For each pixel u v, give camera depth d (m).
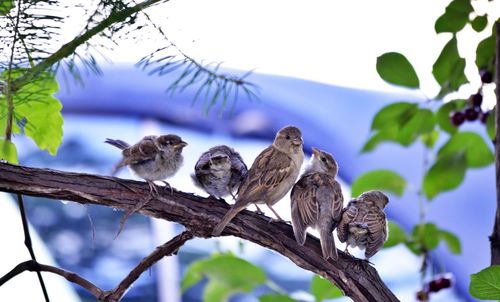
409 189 10.75
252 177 10.26
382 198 10.20
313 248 8.59
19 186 7.48
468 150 10.64
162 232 14.34
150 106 15.36
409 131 10.61
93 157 14.75
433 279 10.64
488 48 9.55
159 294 13.25
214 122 15.20
